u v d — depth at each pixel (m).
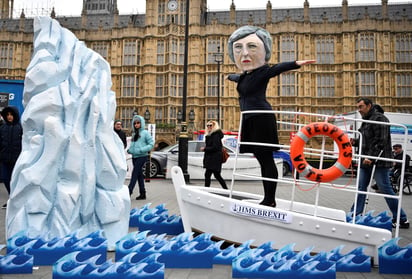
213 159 8.84
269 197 4.49
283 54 40.41
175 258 3.68
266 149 4.42
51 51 4.27
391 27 39.81
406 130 4.06
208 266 3.69
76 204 3.93
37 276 3.32
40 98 3.95
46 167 3.84
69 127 3.97
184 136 13.98
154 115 41.06
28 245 3.65
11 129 7.78
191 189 4.45
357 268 3.71
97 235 3.85
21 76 44.75
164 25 41.69
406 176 12.87
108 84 4.45
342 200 10.28
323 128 3.87
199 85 41.19
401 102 39.22
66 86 4.06
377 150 6.02
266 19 41.62
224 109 40.38
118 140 4.59
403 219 6.14
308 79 40.12
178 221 5.20
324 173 3.85
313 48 40.72
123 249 3.75
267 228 4.03
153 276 3.18
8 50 45.00
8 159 7.73
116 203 4.20
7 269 3.39
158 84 41.50
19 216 3.83
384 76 39.06
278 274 3.38
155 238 4.03
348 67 39.72
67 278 3.11
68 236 3.76
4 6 53.56
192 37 41.28
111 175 4.22
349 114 19.50
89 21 48.25
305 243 3.94
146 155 9.05
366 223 5.69
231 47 4.80
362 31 39.56
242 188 12.92
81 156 3.98
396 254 3.67
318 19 42.84
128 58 42.44
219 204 4.20
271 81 40.59
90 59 4.35
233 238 4.16
